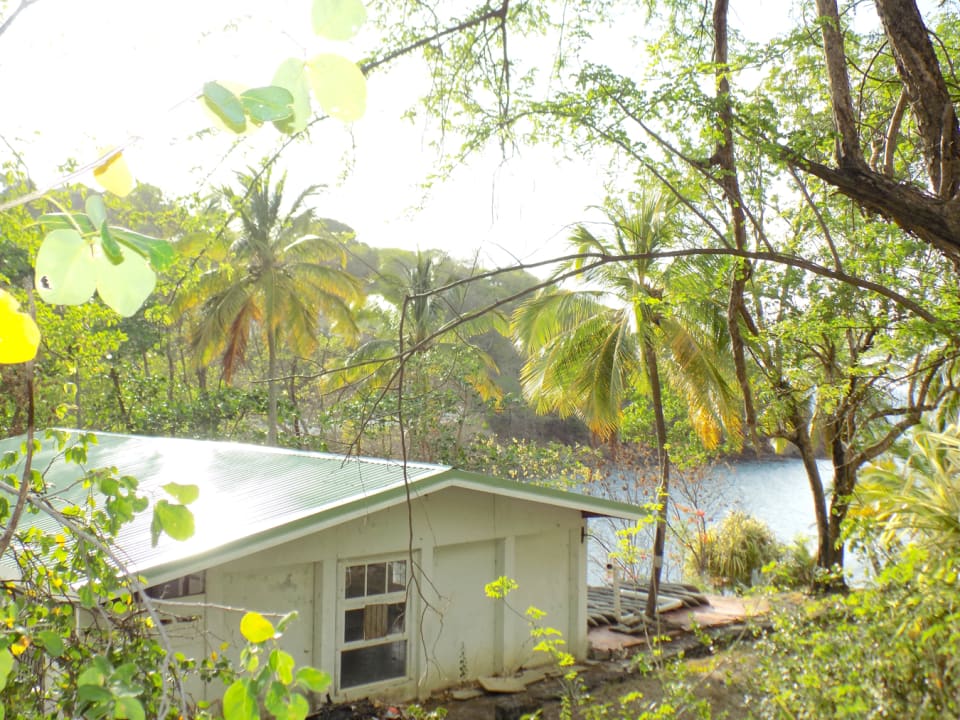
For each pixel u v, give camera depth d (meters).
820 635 6.60
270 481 11.48
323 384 18.97
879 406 11.63
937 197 5.36
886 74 8.21
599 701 11.00
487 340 21.06
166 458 13.34
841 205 8.10
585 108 6.38
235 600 10.16
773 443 15.34
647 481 19.41
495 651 12.27
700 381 15.72
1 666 1.38
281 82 1.11
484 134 6.46
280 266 23.31
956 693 5.59
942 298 6.89
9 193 6.34
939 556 6.68
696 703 7.24
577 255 4.89
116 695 1.51
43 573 3.88
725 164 6.78
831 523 14.63
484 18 6.43
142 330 23.20
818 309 7.96
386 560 11.34
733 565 18.70
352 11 1.08
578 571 13.16
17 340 0.93
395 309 23.08
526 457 20.66
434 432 20.48
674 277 9.07
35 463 11.48
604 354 16.61
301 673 1.46
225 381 23.47
